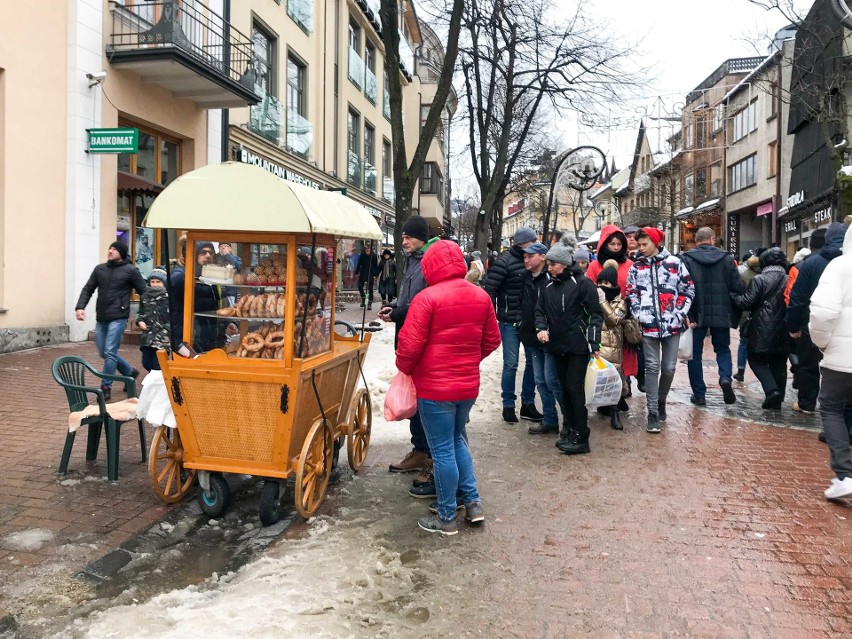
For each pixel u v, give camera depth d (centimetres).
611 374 586
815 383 718
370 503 467
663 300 646
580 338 569
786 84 3070
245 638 290
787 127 2875
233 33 1642
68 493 470
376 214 3153
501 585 346
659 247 652
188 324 435
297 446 421
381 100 3231
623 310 671
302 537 408
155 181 1417
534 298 634
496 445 612
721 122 4131
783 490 487
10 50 1036
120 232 1317
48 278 1115
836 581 349
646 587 344
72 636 298
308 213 387
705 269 744
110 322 774
